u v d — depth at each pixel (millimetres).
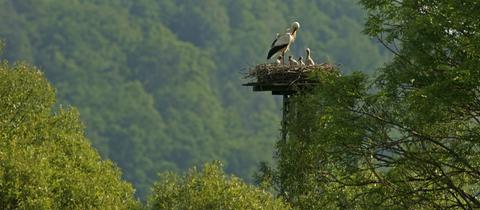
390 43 25953
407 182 26047
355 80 26078
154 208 30812
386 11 26062
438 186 26375
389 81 25625
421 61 25031
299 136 28328
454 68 23734
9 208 29875
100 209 31641
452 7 24297
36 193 29938
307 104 27906
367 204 25891
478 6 23984
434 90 24016
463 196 25703
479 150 25375
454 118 25641
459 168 25266
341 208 26594
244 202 29406
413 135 25641
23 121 37719
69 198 31219
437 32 24484
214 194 29641
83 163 35219
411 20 25281
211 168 30891
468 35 24391
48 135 36531
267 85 32531
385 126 25766
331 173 27516
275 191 30109
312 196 27953
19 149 31703
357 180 26562
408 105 25312
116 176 36250
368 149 25953
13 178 29984
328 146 26406
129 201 33594
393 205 25516
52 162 33281
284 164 28625
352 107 26188
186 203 29844
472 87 24094
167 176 31141
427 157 25844
